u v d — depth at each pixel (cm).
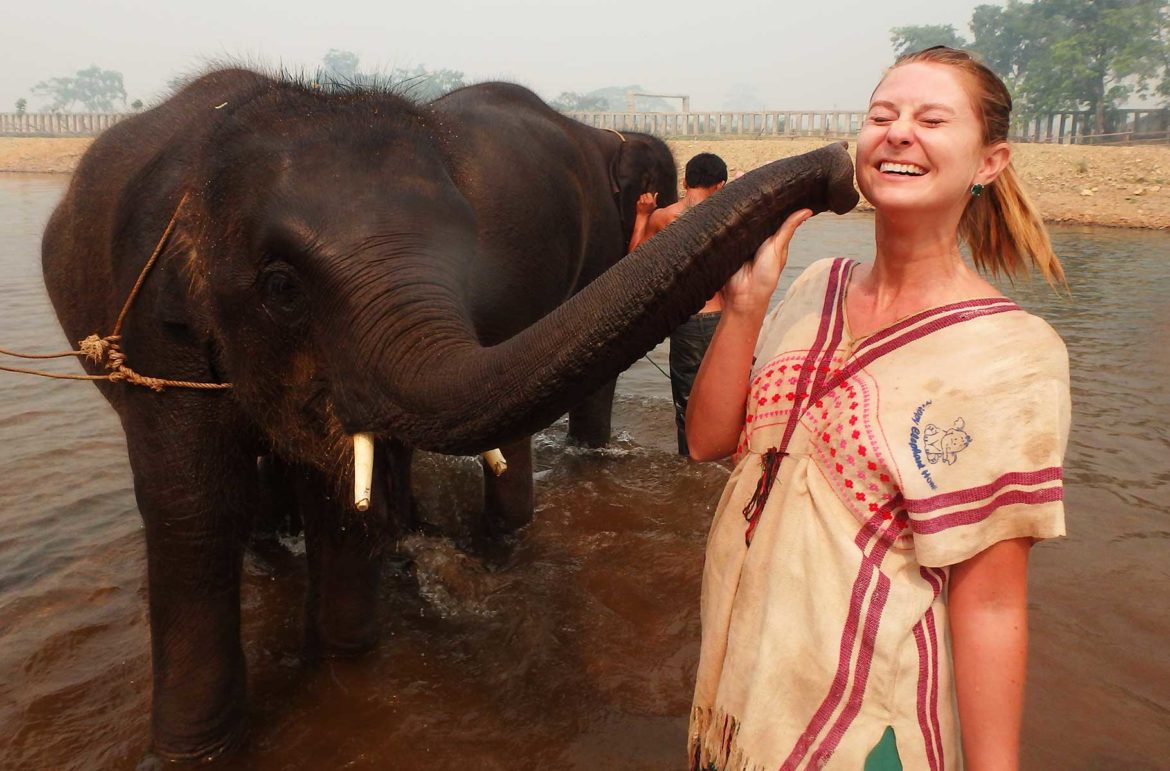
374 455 279
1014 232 163
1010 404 139
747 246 170
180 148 295
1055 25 4831
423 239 247
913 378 147
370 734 304
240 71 337
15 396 619
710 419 181
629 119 4131
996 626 144
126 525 440
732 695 167
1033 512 137
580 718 310
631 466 536
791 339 167
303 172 254
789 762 158
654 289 174
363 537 319
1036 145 2483
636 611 377
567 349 185
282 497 438
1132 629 347
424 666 341
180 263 270
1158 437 542
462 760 291
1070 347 741
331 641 338
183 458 277
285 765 290
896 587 149
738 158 2903
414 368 221
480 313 385
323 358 255
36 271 1090
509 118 461
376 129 268
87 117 4809
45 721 303
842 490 152
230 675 291
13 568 397
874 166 153
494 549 432
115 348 278
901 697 151
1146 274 1104
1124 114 4250
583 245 513
